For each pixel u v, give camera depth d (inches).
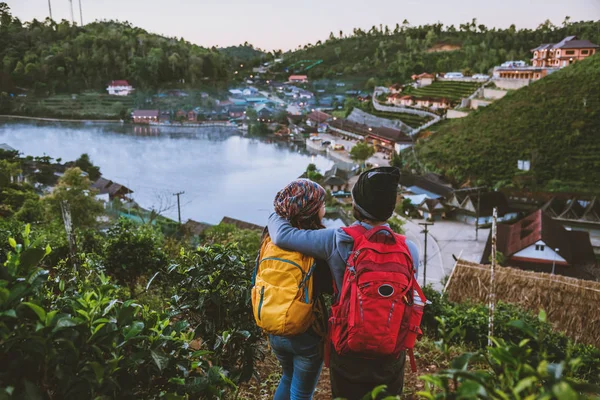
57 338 56.9
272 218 88.9
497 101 3339.1
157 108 6840.6
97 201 1220.5
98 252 323.0
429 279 1343.5
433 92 4758.9
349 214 1840.6
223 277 114.7
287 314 80.2
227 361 112.3
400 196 2260.1
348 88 7500.0
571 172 2469.2
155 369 67.0
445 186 2304.4
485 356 49.5
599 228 1894.7
